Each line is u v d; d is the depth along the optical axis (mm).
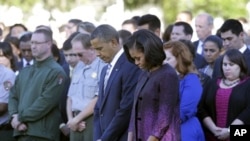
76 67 17109
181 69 14898
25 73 17312
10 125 18000
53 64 17109
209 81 15781
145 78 13148
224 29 16641
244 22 24359
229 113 15383
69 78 18141
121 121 14703
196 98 14797
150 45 12898
